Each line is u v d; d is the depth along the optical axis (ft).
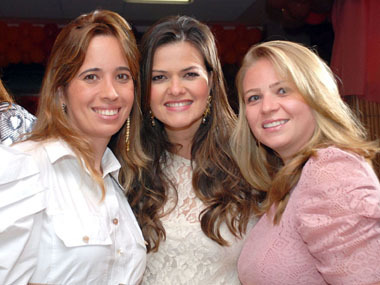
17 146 5.57
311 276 5.52
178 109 6.87
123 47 5.89
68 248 5.23
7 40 20.98
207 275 6.78
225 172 7.18
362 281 4.73
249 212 6.91
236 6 21.57
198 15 22.89
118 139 6.94
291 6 17.35
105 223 5.65
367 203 4.78
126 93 5.96
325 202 5.05
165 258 6.82
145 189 7.05
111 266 5.68
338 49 15.34
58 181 5.50
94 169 5.78
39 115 5.90
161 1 20.35
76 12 22.12
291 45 6.07
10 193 4.91
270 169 6.86
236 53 21.99
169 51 6.77
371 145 5.49
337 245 4.89
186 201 7.13
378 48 14.61
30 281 5.18
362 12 14.64
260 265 5.86
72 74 5.68
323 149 5.43
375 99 14.85
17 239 4.88
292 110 5.82
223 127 7.36
